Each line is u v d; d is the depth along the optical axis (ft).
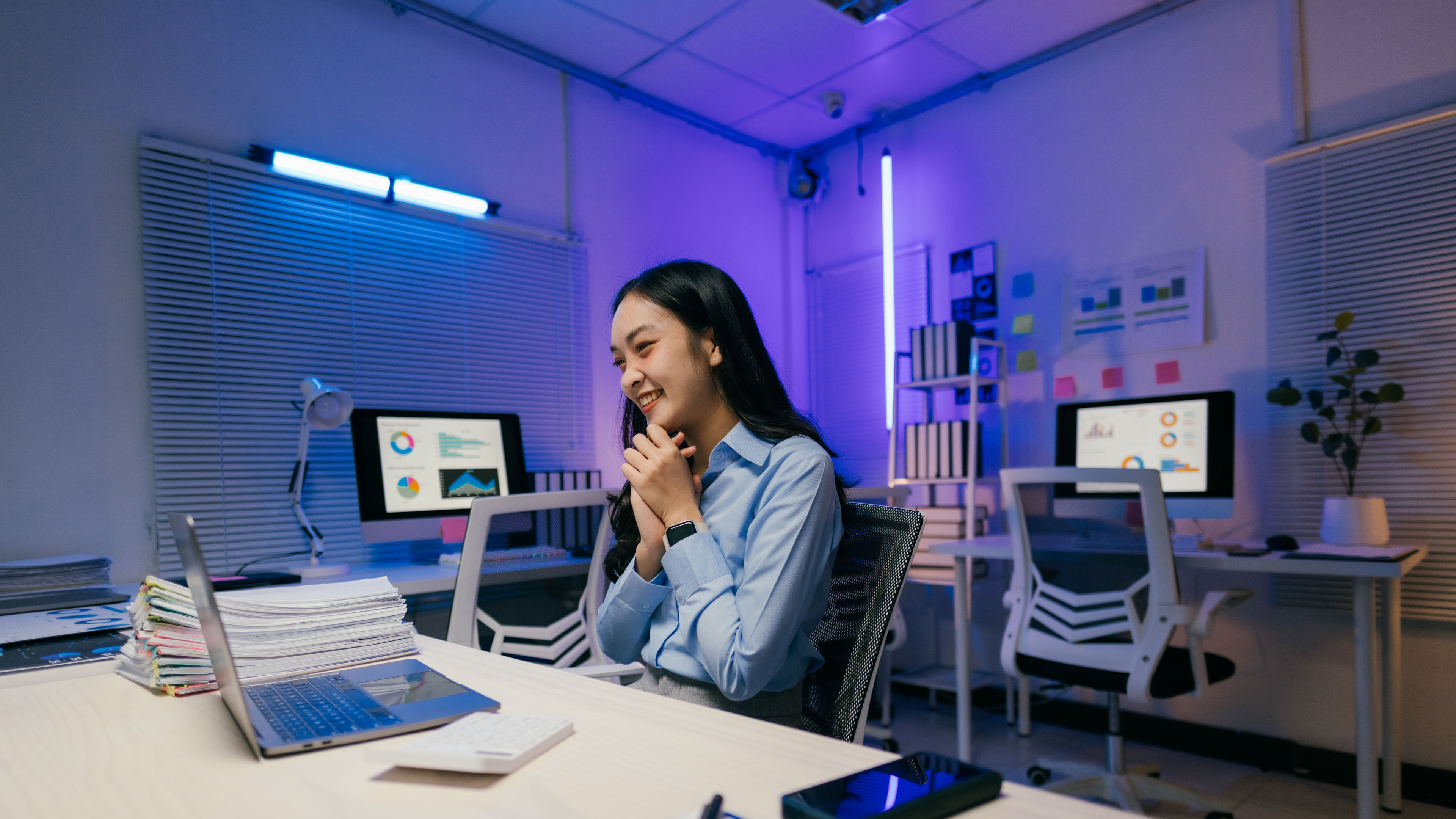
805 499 3.29
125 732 2.44
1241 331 9.46
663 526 3.65
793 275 14.25
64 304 7.34
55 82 7.39
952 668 11.94
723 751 2.14
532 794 1.86
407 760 2.04
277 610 3.10
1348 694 8.58
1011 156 11.62
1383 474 8.41
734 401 3.79
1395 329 8.39
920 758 1.99
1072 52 10.99
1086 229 10.82
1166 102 10.14
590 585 6.42
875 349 13.29
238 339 8.30
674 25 10.26
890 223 13.07
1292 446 9.00
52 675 3.28
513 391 10.45
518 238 10.65
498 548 9.25
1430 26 8.37
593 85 11.68
